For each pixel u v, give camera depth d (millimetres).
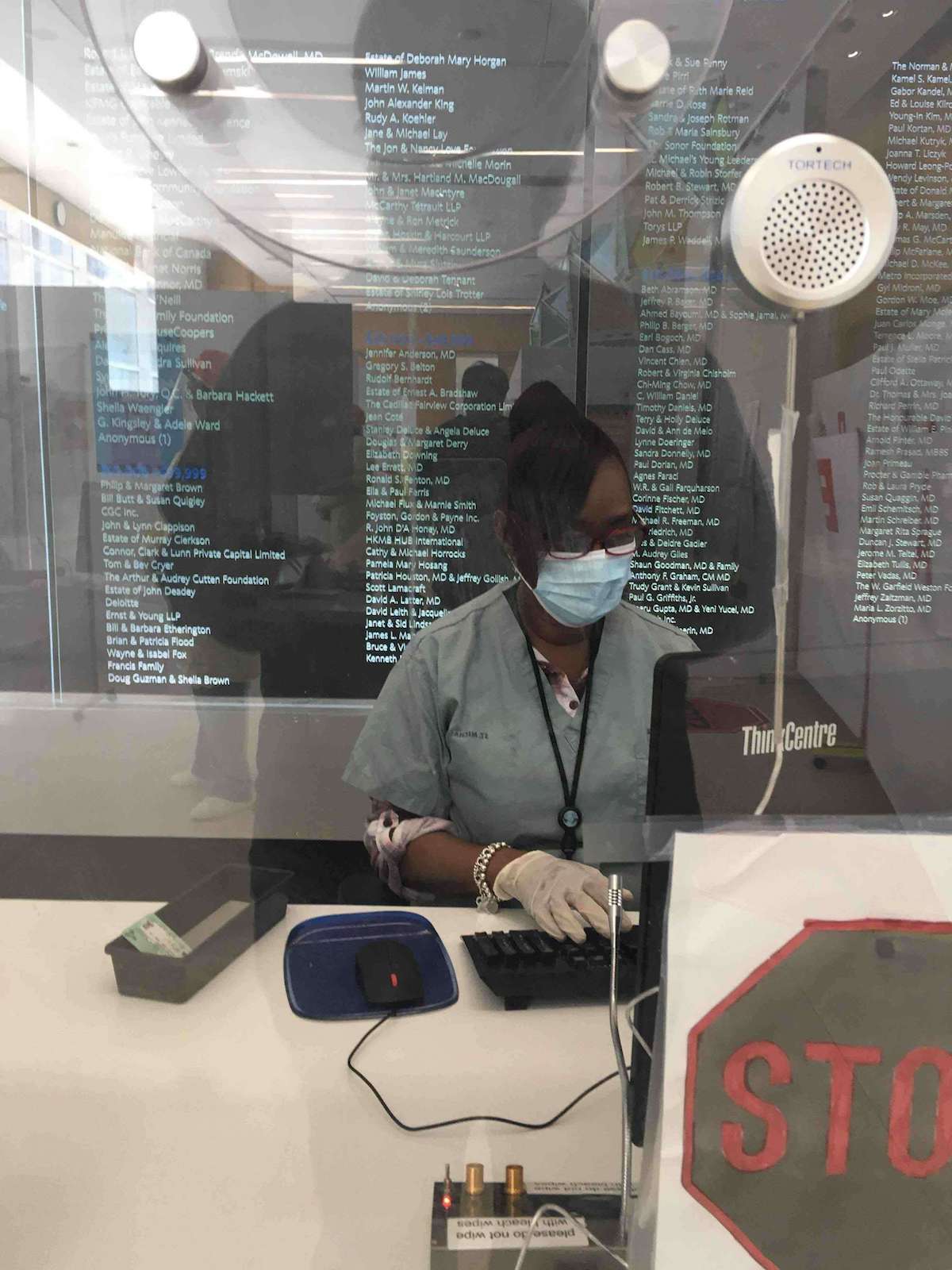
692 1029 344
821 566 838
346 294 1272
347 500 1401
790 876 341
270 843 1330
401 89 1072
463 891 849
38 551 1420
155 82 1110
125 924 790
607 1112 531
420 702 931
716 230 780
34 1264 420
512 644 903
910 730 381
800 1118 344
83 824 1356
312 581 1437
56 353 1357
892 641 391
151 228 1288
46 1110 531
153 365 1361
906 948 340
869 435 831
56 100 1211
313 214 1210
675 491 930
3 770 1396
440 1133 512
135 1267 422
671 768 385
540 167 1059
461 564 1414
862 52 813
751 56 849
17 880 1215
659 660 391
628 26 881
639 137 927
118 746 1483
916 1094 343
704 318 891
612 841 377
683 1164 347
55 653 1454
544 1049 600
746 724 380
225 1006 651
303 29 1056
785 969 341
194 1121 524
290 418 1372
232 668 1466
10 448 1386
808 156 428
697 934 344
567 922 710
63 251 1314
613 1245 414
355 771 953
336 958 718
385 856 928
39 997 665
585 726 865
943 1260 346
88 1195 466
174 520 1427
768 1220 347
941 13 780
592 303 1004
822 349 823
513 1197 449
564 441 767
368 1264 425
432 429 1336
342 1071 572
